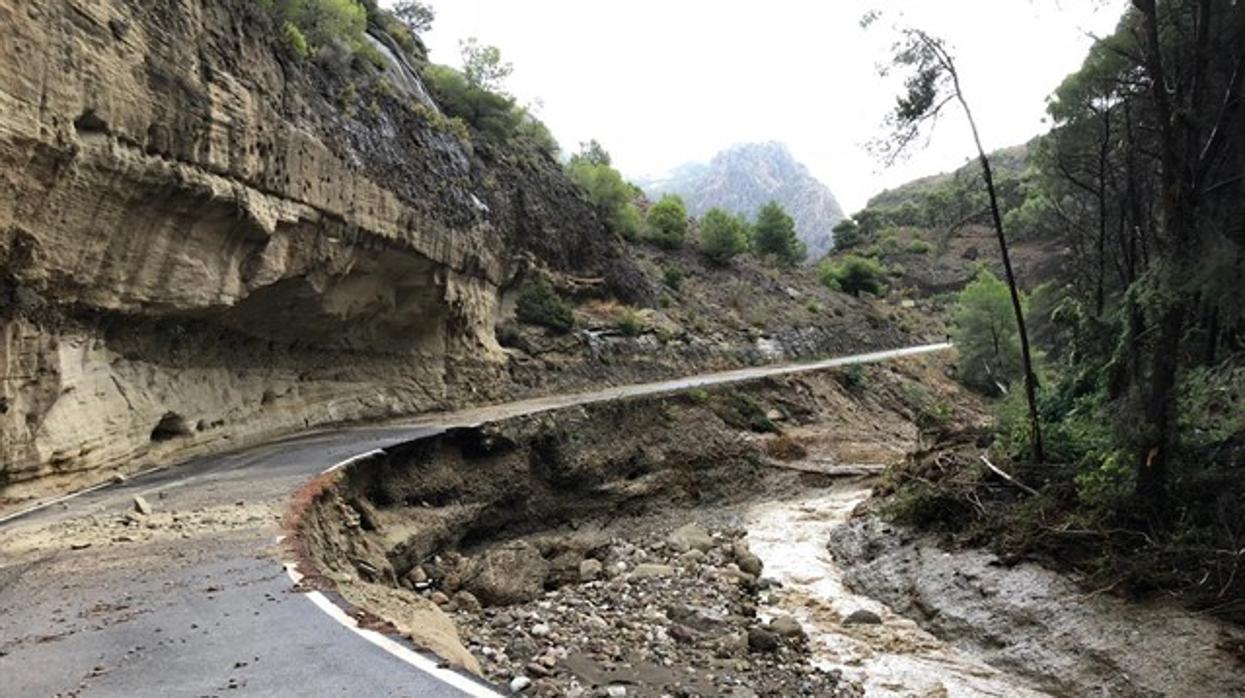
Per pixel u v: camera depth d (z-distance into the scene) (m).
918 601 15.35
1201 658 10.81
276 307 20.81
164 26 14.51
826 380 46.81
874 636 13.99
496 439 23.88
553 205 46.00
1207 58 14.57
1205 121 15.45
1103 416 16.84
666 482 28.55
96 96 12.49
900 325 74.88
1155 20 14.67
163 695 5.23
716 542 21.97
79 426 13.31
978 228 96.00
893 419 45.94
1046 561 14.32
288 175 18.95
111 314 14.55
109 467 14.13
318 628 6.56
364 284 24.70
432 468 20.94
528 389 35.50
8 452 11.58
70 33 11.88
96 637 6.36
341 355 25.70
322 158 20.72
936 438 25.23
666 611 14.06
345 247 22.22
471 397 31.66
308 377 23.94
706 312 57.25
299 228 19.84
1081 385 21.14
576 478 25.81
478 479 22.50
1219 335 18.30
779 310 64.19
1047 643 12.49
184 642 6.22
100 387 14.21
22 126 10.91
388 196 24.42
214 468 15.51
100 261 13.60
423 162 28.98
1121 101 23.80
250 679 5.48
